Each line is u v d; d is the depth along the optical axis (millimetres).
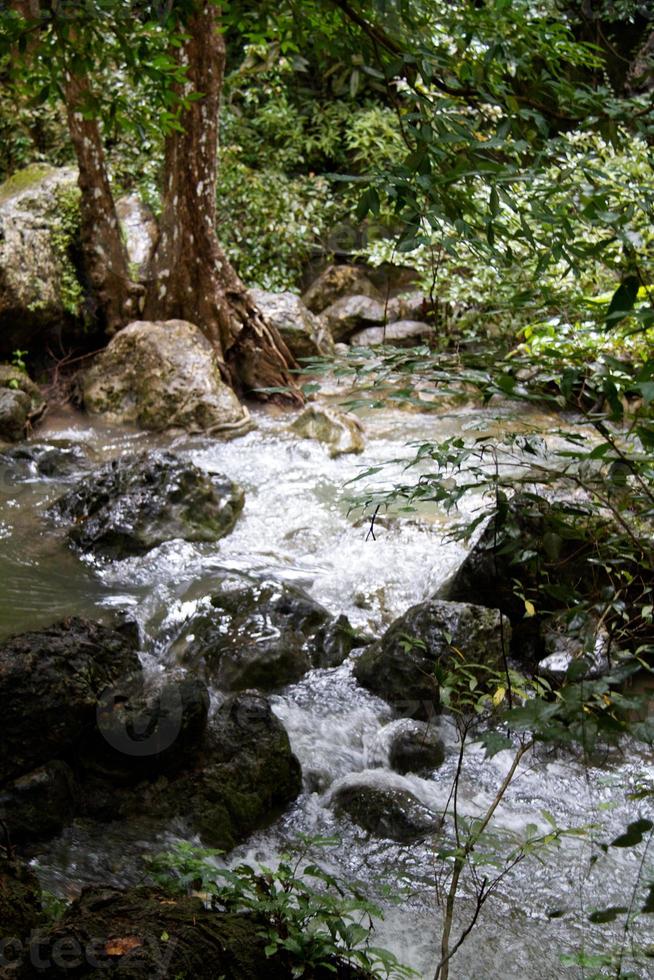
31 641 4035
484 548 5602
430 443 2432
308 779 4383
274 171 14031
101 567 6566
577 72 3348
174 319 10789
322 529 7141
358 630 5766
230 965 2385
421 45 2730
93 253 10977
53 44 3480
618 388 2160
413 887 3664
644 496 2359
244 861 3812
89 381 10219
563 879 3699
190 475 7152
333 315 12719
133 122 3877
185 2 3381
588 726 1833
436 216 2420
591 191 2381
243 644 5305
